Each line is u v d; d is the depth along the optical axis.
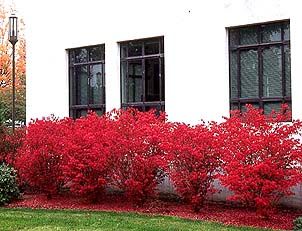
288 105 12.30
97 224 10.66
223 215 11.24
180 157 11.44
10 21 17.92
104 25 15.83
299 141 10.99
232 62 13.21
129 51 15.45
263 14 12.51
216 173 11.50
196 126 11.76
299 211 11.42
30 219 11.35
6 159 14.99
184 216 11.29
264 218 10.70
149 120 12.52
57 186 13.77
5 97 28.22
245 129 10.74
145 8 14.80
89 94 16.52
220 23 13.22
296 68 11.98
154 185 12.30
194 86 13.72
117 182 12.55
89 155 12.47
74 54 16.97
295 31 12.01
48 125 13.86
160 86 14.64
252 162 10.52
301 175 10.24
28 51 17.95
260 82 12.75
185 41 13.89
